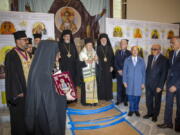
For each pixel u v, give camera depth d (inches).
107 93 166.7
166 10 241.3
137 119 131.3
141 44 202.2
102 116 137.6
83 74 153.2
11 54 92.6
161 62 117.8
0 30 154.4
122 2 218.2
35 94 56.6
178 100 107.9
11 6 176.6
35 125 58.8
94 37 205.6
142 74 130.3
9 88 89.1
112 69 167.8
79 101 173.5
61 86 62.3
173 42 107.7
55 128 58.5
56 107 60.0
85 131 112.9
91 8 202.7
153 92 123.9
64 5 195.6
